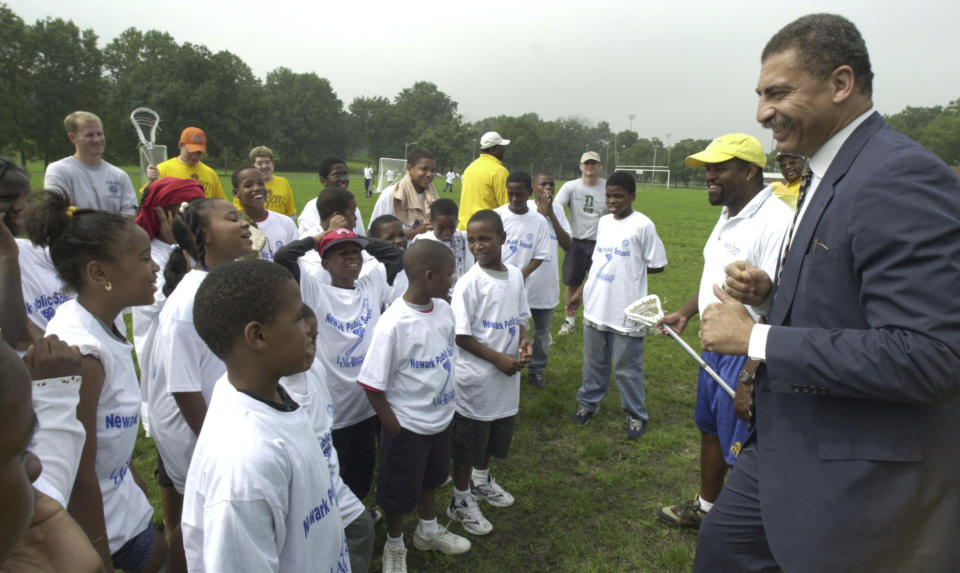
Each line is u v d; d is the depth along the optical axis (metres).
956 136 60.19
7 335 2.12
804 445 1.82
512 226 5.42
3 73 49.00
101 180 5.29
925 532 1.67
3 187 2.99
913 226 1.52
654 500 3.86
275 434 1.60
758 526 2.13
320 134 105.06
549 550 3.35
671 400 5.51
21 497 0.94
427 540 3.26
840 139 1.84
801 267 1.85
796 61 1.80
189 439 2.58
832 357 1.61
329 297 3.25
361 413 3.32
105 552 2.00
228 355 1.64
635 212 4.68
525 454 4.46
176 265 2.88
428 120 132.88
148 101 59.03
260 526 1.51
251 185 4.62
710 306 1.95
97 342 2.05
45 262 3.15
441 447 3.14
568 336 7.47
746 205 3.19
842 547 1.73
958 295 1.46
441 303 3.16
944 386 1.49
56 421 1.70
